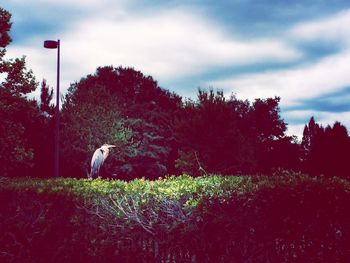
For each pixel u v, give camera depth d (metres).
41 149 41.53
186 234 5.99
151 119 52.59
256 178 6.40
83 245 7.31
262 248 5.53
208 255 5.85
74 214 7.44
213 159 23.30
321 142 40.78
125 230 6.80
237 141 23.72
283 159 47.91
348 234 5.32
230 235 5.71
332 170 38.66
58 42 21.98
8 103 22.81
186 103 26.77
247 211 5.63
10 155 22.31
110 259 6.94
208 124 23.84
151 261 6.47
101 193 7.12
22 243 8.20
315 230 5.36
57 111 21.88
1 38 22.98
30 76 23.75
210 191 5.88
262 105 53.91
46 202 7.91
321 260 5.30
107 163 43.00
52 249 7.81
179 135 24.55
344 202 5.34
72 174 44.22
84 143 42.31
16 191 8.32
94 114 43.47
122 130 44.91
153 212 6.48
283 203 5.44
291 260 5.39
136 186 6.96
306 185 5.44
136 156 48.12
